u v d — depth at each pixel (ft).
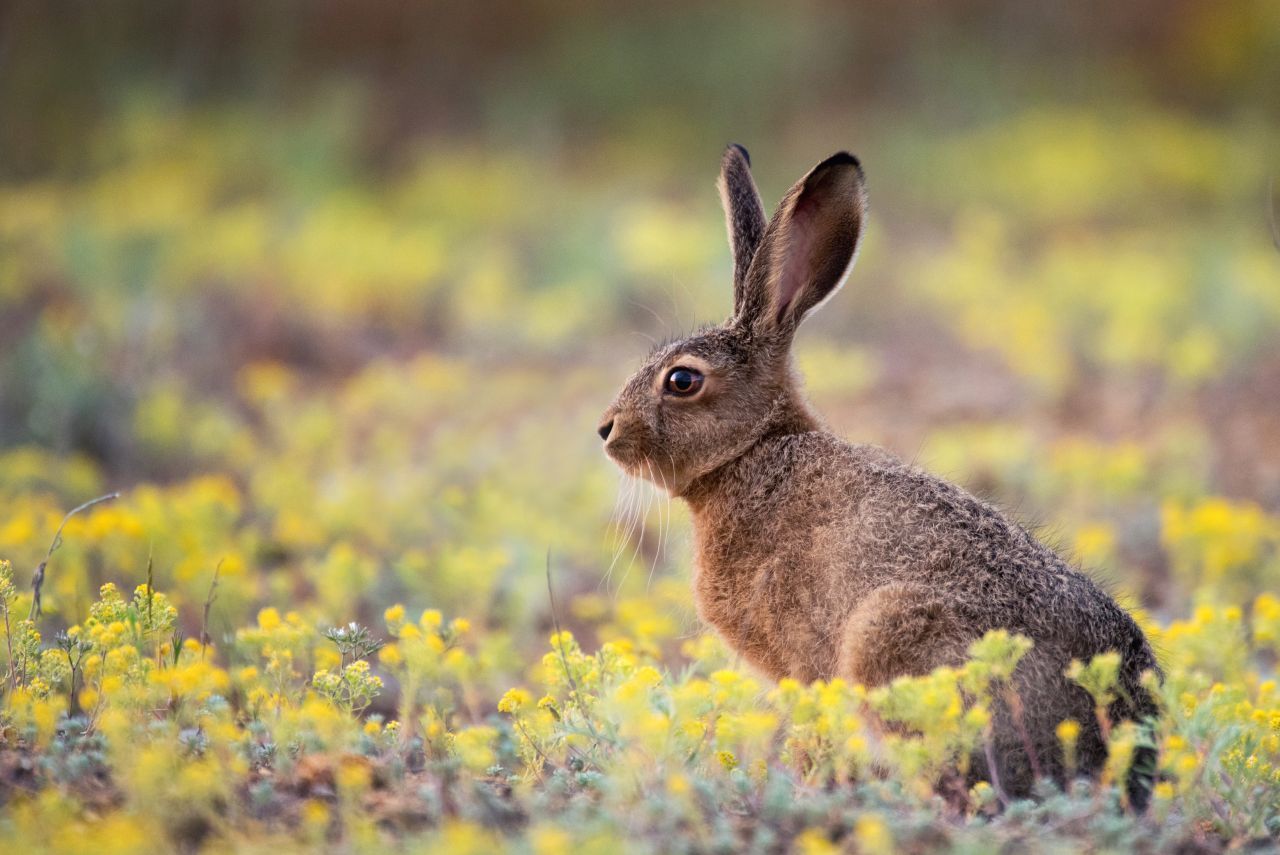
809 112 105.50
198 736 23.48
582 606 37.83
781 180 89.30
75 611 31.01
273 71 102.17
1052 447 49.90
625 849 18.16
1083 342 62.80
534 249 79.20
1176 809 22.95
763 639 27.07
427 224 82.79
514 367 63.05
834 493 26.61
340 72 108.99
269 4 106.22
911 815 20.68
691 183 92.32
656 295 69.41
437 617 26.14
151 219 72.69
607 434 29.96
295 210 79.77
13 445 49.11
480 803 20.70
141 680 23.44
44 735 22.13
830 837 20.21
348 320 67.05
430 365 60.34
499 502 42.65
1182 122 107.14
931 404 56.08
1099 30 117.19
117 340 55.57
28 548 33.73
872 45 112.88
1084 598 23.99
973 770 22.98
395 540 42.19
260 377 58.18
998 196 89.81
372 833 19.13
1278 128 106.01
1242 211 87.20
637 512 43.88
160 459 49.49
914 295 70.33
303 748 23.04
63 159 90.38
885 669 24.13
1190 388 57.00
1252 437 52.03
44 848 18.34
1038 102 106.42
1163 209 89.45
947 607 23.95
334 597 35.29
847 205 29.32
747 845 19.75
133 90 93.25
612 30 111.34
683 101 105.91
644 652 30.86
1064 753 22.86
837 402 56.70
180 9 104.01
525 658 35.58
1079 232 85.46
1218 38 115.03
